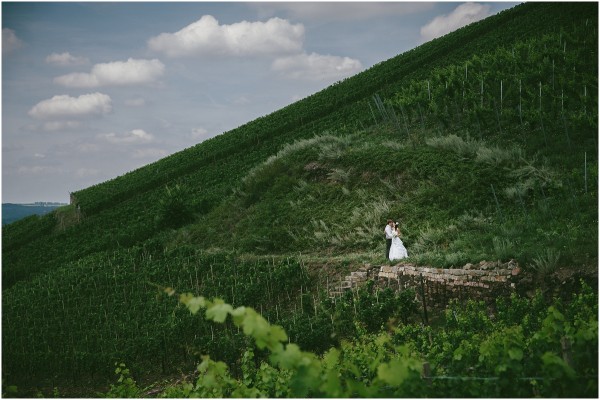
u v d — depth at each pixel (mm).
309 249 24344
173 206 38438
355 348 9164
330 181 28719
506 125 27375
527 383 4695
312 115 55188
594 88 24797
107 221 48375
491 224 19031
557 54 29281
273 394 7234
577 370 4879
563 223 16641
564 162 21250
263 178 32406
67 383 15922
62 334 20531
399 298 13891
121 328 19531
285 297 19328
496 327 10930
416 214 22281
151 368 16094
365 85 58750
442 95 31562
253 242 26672
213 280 22406
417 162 25359
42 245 47844
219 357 14242
